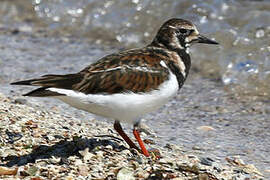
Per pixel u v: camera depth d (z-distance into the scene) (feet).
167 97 38.37
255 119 53.01
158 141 45.80
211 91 60.59
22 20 85.30
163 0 77.82
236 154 44.04
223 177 37.78
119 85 36.24
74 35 79.77
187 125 50.88
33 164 36.04
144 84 36.83
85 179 34.50
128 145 41.37
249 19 71.46
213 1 75.25
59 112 49.62
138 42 76.07
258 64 64.18
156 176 35.40
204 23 73.10
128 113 37.29
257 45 67.05
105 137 42.29
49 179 34.14
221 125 51.29
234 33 69.87
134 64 37.29
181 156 41.50
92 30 80.48
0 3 91.35
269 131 49.90
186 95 59.57
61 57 69.67
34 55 69.67
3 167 34.73
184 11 75.61
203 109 55.62
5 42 74.54
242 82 62.28
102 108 36.35
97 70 36.47
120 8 81.30
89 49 73.77
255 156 43.93
